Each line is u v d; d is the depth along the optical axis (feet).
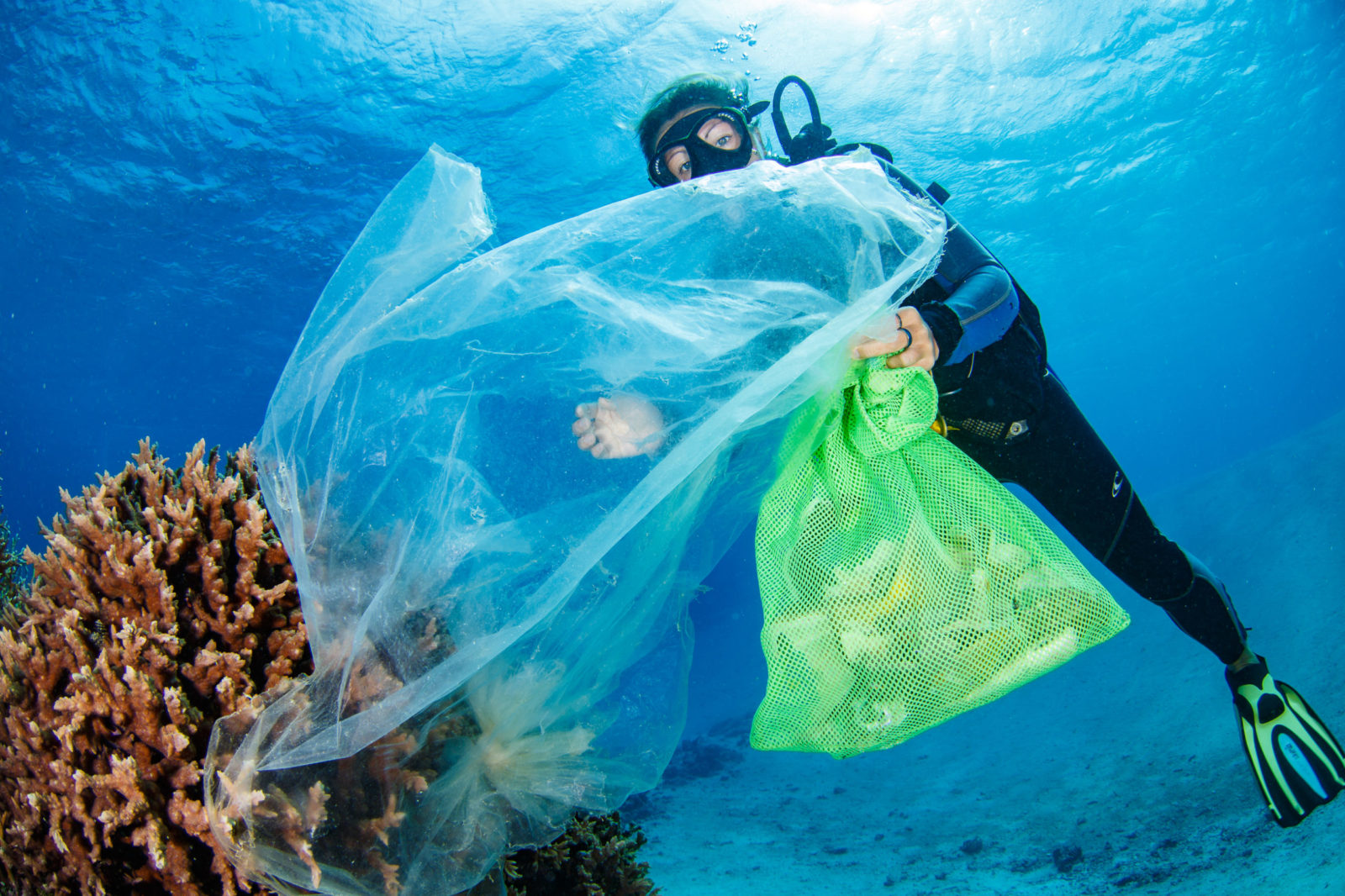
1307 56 67.82
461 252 4.55
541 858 6.31
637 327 4.49
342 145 57.06
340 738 3.93
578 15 46.39
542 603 3.96
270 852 3.93
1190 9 55.98
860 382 4.70
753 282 4.57
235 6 45.88
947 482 4.78
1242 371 257.14
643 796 46.93
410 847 4.28
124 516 5.58
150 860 4.25
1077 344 152.35
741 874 30.45
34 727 4.44
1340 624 35.01
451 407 4.35
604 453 4.47
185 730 4.34
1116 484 6.28
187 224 64.64
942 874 27.45
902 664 4.29
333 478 4.25
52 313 79.97
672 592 5.52
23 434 130.00
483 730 4.74
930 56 53.36
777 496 4.90
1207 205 95.96
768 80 52.44
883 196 4.61
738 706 82.17
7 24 45.96
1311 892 16.63
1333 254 136.87
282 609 5.04
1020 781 37.24
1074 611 4.32
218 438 126.31
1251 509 64.80
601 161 60.18
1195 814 25.07
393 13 46.14
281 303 77.87
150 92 51.65
